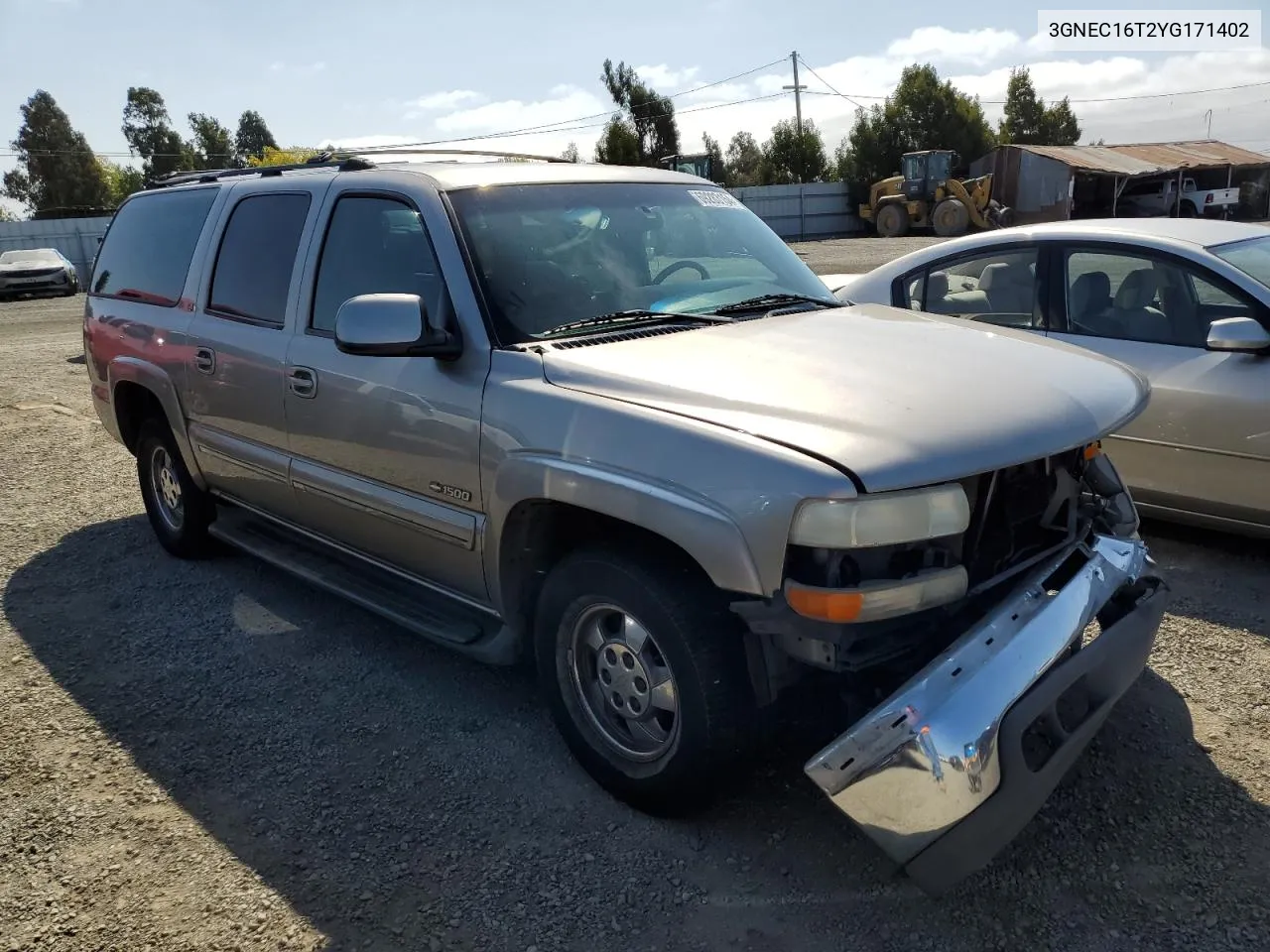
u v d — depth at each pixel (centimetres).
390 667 402
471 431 312
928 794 227
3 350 1410
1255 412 436
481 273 325
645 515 260
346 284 374
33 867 286
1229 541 489
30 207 7681
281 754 341
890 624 250
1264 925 246
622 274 352
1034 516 284
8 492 677
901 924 252
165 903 269
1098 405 285
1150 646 289
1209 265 462
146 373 490
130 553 546
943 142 4966
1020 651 243
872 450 240
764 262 399
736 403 266
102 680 398
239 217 444
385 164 396
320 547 426
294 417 392
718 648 265
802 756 323
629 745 299
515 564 317
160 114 8375
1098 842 278
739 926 254
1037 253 524
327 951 250
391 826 299
